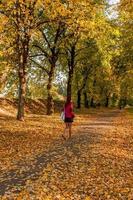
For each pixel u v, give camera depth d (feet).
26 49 115.44
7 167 54.13
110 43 147.54
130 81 215.31
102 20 127.54
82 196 40.24
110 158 61.41
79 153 65.41
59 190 42.14
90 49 169.78
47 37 152.46
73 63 175.42
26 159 60.23
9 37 94.63
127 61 189.88
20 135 85.20
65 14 91.40
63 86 189.37
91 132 97.86
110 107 326.03
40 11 106.63
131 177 49.83
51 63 152.97
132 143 79.71
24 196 39.09
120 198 40.34
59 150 68.85
